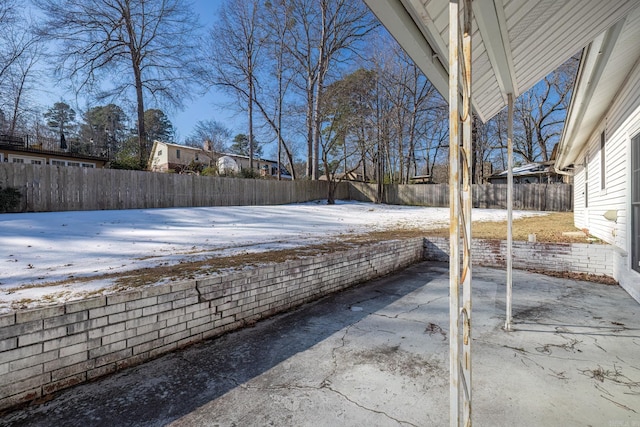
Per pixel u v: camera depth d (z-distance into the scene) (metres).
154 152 27.91
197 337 2.81
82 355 2.13
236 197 16.50
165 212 12.04
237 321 3.17
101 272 3.55
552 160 11.83
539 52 2.47
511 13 1.75
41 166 10.55
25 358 1.89
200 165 23.88
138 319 2.42
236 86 21.78
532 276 5.42
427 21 1.53
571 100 4.81
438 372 2.31
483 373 2.30
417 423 1.76
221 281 3.02
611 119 5.31
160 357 2.53
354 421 1.78
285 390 2.09
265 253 4.82
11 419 1.77
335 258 4.54
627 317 3.43
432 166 28.58
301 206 17.42
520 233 8.38
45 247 5.62
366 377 2.24
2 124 19.27
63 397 1.97
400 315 3.56
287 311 3.70
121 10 17.52
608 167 5.57
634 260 4.38
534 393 2.05
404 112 22.25
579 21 2.20
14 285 2.92
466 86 1.33
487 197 19.19
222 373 2.30
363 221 12.68
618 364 2.43
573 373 2.30
